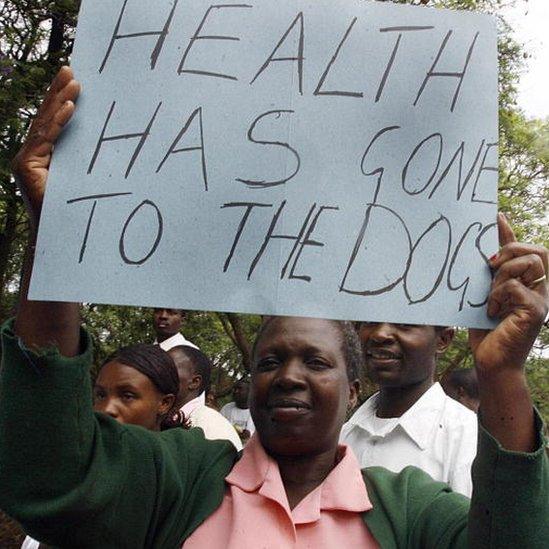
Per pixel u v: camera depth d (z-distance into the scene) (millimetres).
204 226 1656
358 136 1743
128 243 1626
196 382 3697
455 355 11758
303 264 1657
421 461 2645
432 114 1777
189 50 1747
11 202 8531
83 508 1476
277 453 1633
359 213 1703
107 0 1751
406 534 1595
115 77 1714
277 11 1790
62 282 1575
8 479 1469
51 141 1653
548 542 1437
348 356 1746
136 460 1603
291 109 1737
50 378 1462
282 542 1525
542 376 13242
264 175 1697
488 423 1516
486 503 1459
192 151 1694
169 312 4824
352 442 2889
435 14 1837
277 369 1642
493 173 1762
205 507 1608
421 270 1688
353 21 1809
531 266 1589
